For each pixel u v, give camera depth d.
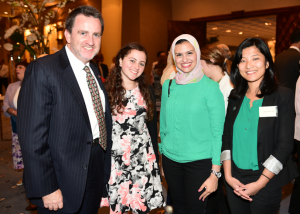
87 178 1.41
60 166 1.28
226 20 7.70
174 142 1.64
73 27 1.27
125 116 1.75
